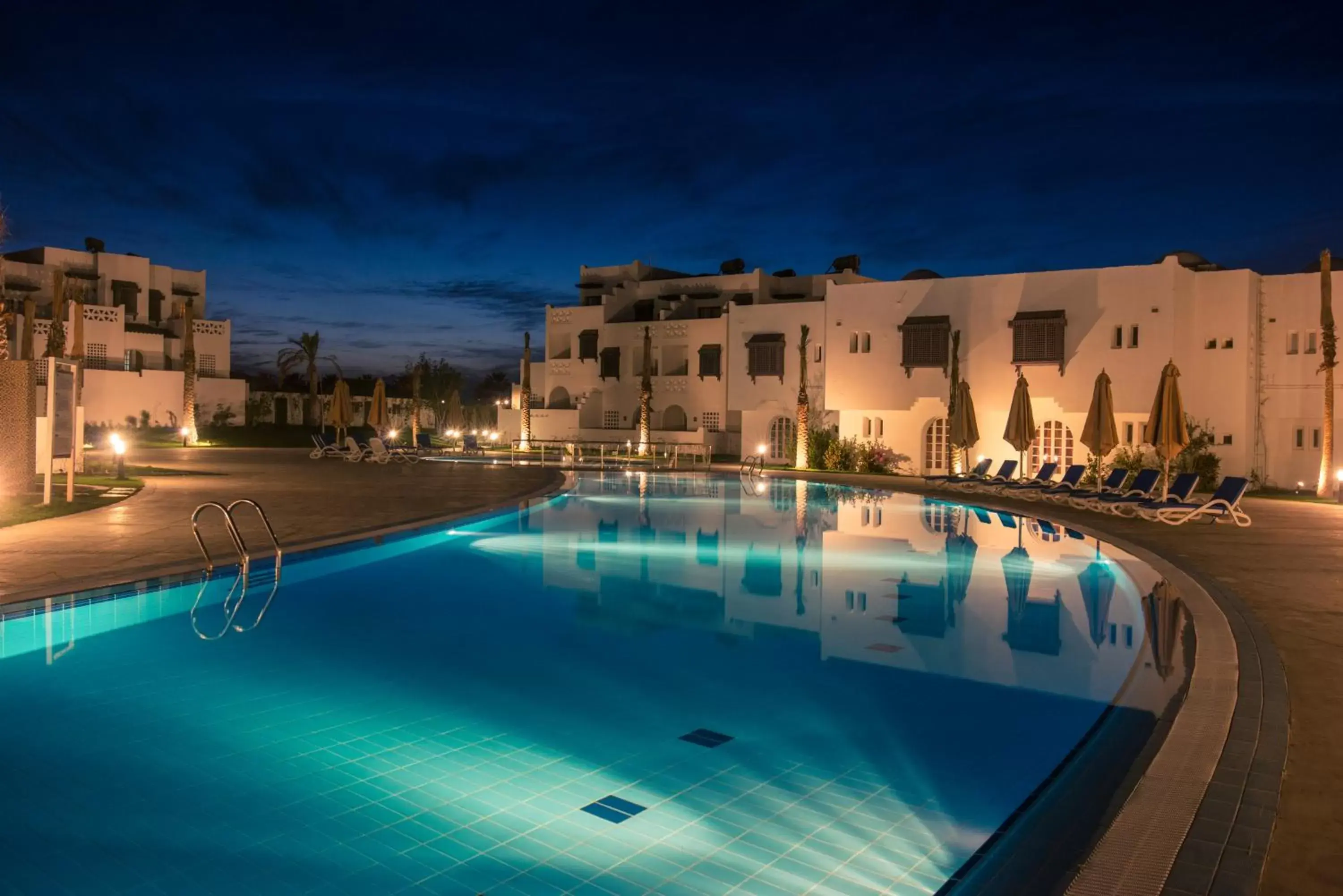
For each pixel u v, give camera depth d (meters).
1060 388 29.31
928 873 3.74
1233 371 27.64
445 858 3.88
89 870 3.75
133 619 8.39
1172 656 7.19
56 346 22.77
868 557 12.52
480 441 55.28
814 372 37.78
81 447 20.73
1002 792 4.58
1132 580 10.50
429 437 38.94
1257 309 28.11
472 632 7.97
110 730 5.42
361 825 4.18
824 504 20.52
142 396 49.72
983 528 16.16
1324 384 26.16
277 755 5.05
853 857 3.89
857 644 7.64
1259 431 28.19
